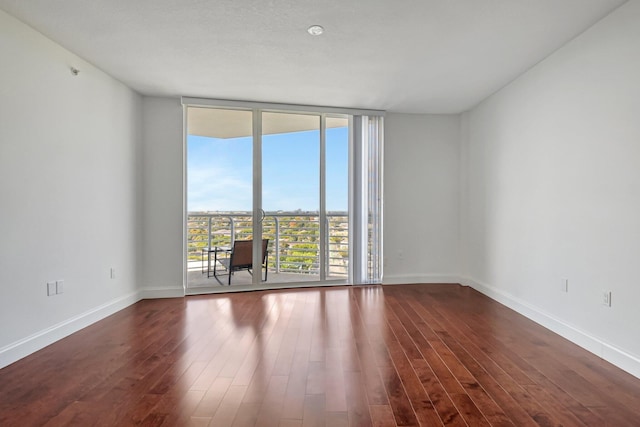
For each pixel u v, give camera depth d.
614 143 2.57
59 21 2.69
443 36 2.94
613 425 1.83
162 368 2.48
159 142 4.43
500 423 1.85
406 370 2.46
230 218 4.78
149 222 4.41
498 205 4.25
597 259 2.73
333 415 1.92
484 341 3.00
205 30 2.84
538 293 3.49
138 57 3.32
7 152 2.58
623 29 2.48
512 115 3.94
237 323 3.45
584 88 2.86
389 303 4.17
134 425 1.83
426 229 5.20
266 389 2.20
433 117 5.17
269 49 3.17
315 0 2.43
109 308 3.72
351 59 3.37
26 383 2.27
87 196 3.42
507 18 2.66
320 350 2.80
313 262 5.05
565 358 2.66
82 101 3.35
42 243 2.89
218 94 4.35
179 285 4.49
